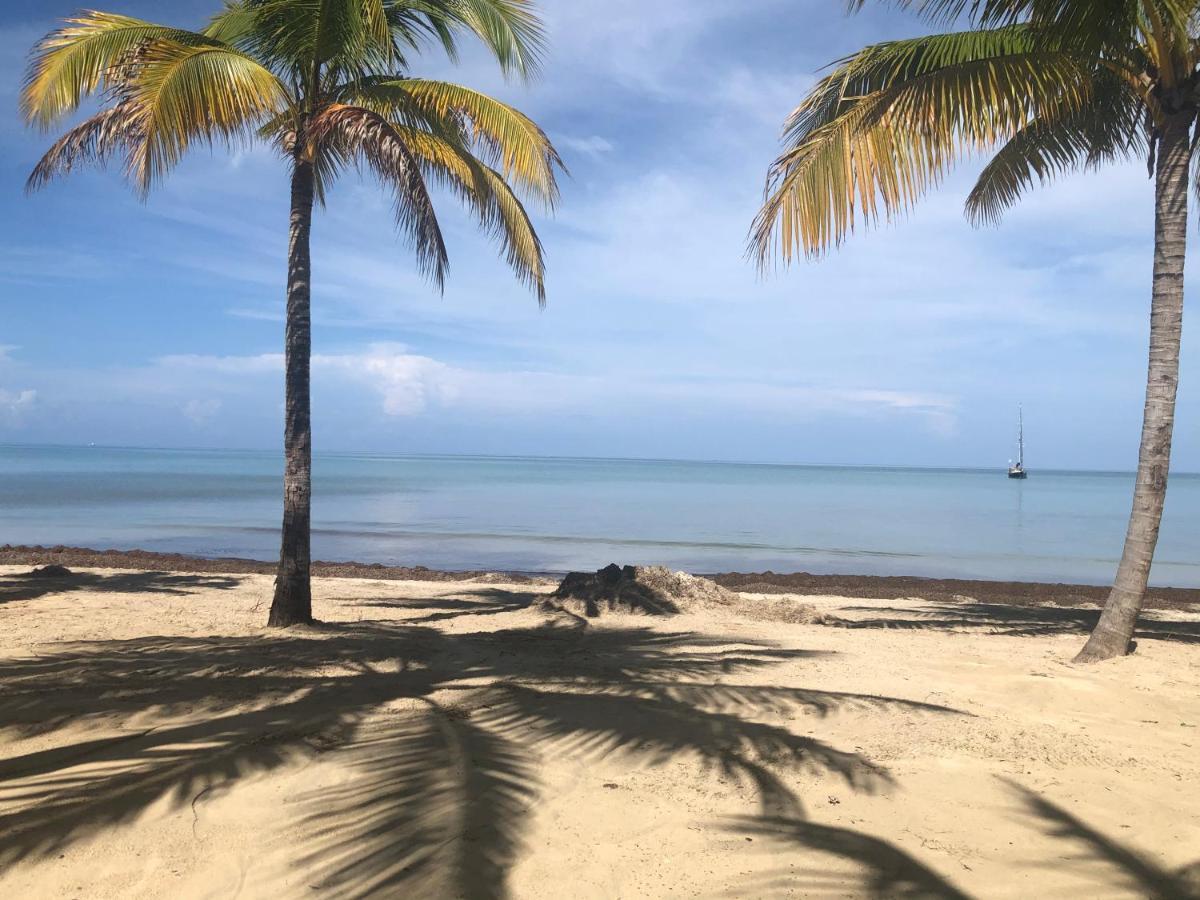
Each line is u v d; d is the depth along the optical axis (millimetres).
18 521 25875
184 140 7906
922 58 7148
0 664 5953
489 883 2771
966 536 25797
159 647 6770
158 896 2654
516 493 49844
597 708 4938
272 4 7586
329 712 4734
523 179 9188
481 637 7707
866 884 2818
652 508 37531
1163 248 6598
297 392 8320
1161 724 4984
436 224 7230
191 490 44344
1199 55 6504
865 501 45906
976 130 6844
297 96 8328
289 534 8289
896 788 3752
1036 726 4871
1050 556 21016
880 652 7395
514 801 3480
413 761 3918
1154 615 11258
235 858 2920
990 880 2867
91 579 12609
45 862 2867
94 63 7531
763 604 10102
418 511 33438
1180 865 3020
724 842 3139
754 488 64062
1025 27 7043
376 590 12539
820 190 6887
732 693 5324
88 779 3629
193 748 4062
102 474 67500
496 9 8562
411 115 8805
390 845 3041
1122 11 6000
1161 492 6773
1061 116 8164
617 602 9477
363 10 7504
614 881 2814
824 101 7832
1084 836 3268
